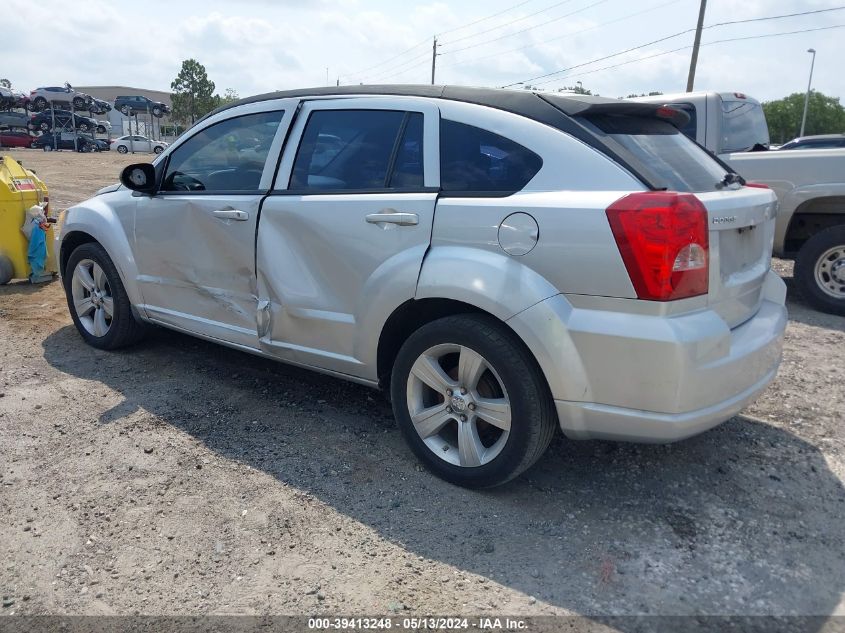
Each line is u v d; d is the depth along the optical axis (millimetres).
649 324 2752
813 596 2645
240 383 4613
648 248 2713
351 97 3771
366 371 3627
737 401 3031
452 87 3510
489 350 3066
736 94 7754
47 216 7355
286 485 3367
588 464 3623
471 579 2721
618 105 3227
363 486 3371
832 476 3535
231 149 4242
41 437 3791
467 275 3076
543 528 3055
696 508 3229
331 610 2539
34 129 44156
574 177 2979
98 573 2719
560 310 2889
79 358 5031
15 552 2832
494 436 3387
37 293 6852
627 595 2637
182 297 4496
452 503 3234
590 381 2885
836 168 6363
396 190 3434
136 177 4512
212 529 3006
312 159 3826
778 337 3338
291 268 3787
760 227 3461
